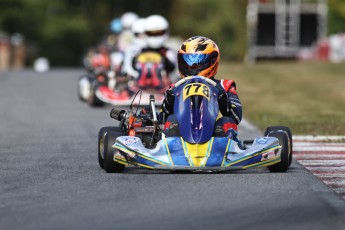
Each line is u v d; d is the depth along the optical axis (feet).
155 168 110.01
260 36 583.17
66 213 89.15
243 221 84.64
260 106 233.96
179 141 112.68
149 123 124.67
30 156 137.69
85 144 154.92
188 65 122.93
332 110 223.51
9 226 83.76
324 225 83.41
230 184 104.58
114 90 234.79
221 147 111.75
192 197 96.22
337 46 545.44
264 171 116.47
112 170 115.34
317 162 131.75
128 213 88.48
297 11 577.43
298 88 293.02
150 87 229.86
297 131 175.01
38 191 102.22
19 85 315.17
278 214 87.76
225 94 120.06
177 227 82.23
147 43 237.25
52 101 252.83
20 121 198.29
